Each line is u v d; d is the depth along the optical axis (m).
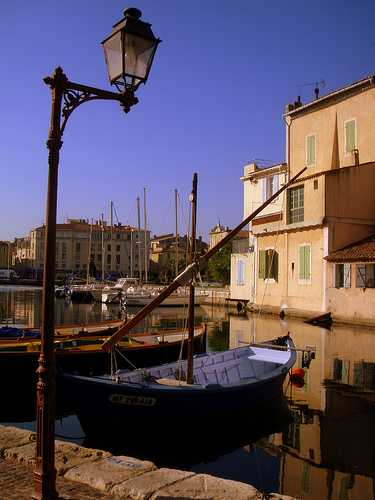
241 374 11.34
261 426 8.69
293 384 11.71
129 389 7.75
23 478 4.60
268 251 30.03
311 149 28.20
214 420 8.70
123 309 40.00
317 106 27.89
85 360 12.40
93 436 8.14
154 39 4.62
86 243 94.00
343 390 11.10
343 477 6.54
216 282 65.81
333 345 17.12
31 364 11.59
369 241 24.14
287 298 28.11
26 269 102.38
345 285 23.80
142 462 5.01
